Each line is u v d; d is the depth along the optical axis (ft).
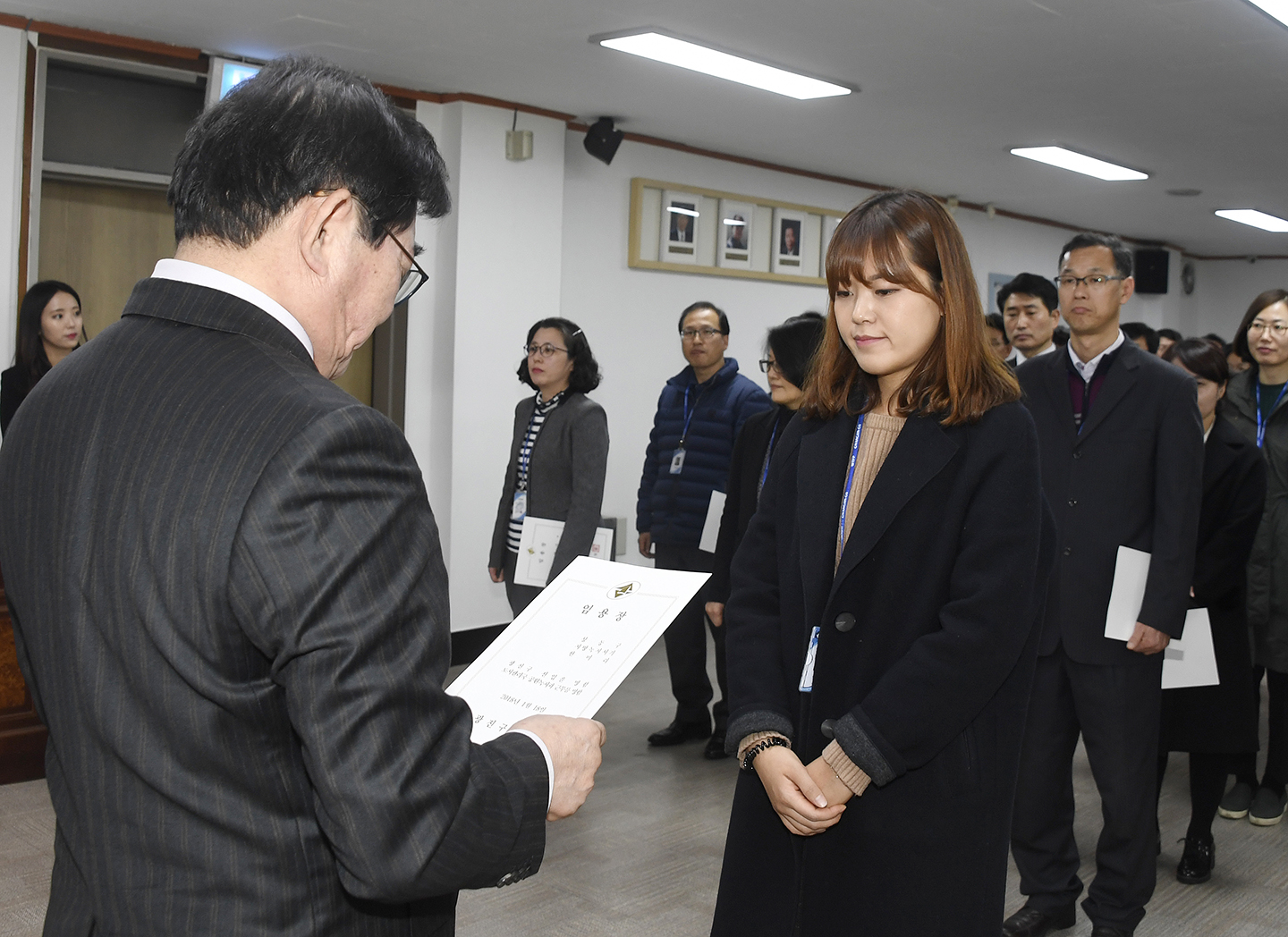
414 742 2.35
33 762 11.43
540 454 11.25
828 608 4.49
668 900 8.88
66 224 14.44
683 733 13.21
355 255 2.77
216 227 2.66
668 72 15.06
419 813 2.31
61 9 12.41
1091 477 7.82
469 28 13.10
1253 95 15.90
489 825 2.50
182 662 2.32
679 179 20.16
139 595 2.37
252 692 2.37
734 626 4.92
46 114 13.64
